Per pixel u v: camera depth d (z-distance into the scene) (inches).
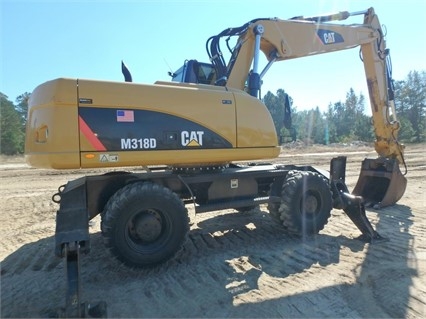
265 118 199.5
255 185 208.4
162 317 120.3
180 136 169.6
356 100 2790.4
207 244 195.9
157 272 159.0
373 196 292.7
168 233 163.0
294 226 196.7
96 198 168.9
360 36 270.2
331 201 213.0
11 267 167.5
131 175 175.2
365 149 1353.3
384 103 283.7
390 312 122.5
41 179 484.4
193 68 215.3
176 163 173.6
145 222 157.1
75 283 112.9
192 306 127.6
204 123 176.7
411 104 2418.8
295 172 211.9
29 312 124.0
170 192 163.8
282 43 231.3
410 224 231.9
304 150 1291.8
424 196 322.7
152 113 163.0
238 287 142.3
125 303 130.3
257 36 215.0
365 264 163.8
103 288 143.6
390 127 284.4
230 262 169.3
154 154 162.9
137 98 160.2
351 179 438.6
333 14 261.3
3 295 138.0
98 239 207.6
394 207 278.8
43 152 147.6
